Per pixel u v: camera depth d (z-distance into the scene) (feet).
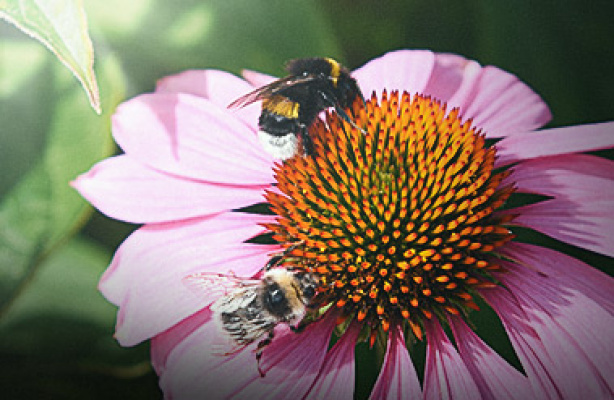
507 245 0.54
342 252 0.53
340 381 0.52
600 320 0.52
